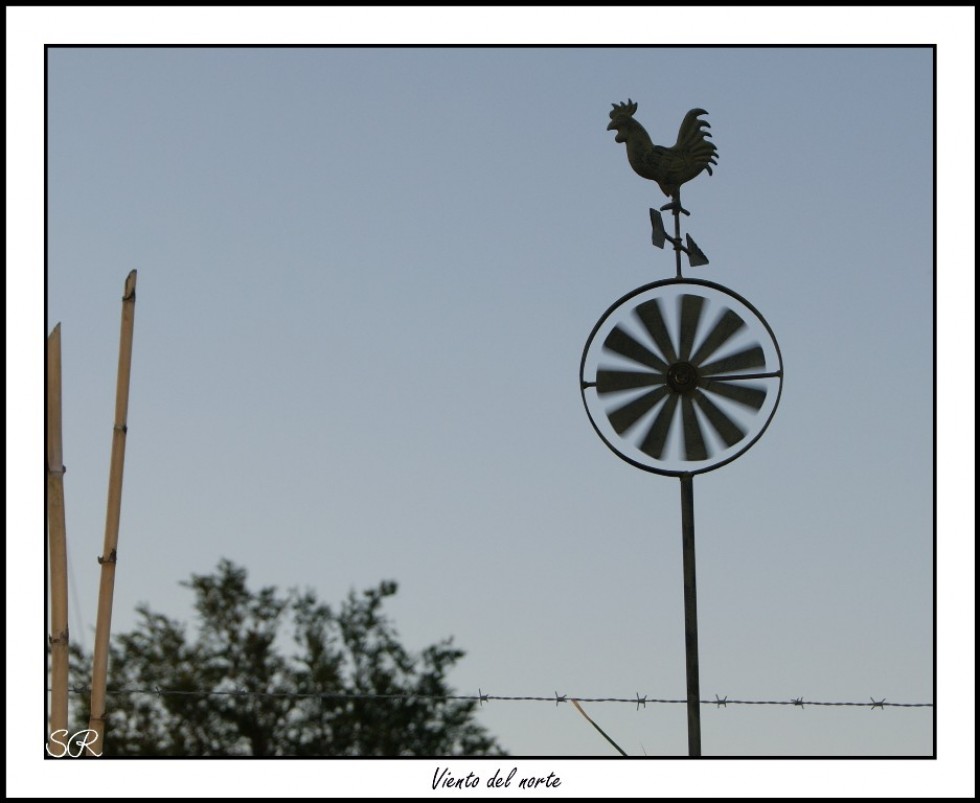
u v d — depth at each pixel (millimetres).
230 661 26625
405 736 25953
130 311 16578
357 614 27078
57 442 16391
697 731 16969
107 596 16438
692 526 17344
